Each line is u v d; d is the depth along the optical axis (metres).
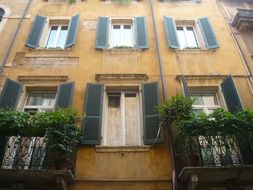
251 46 12.11
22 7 13.53
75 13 13.40
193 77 10.72
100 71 10.95
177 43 11.98
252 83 10.78
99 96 9.96
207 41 12.09
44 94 10.56
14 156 8.28
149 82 10.30
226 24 13.09
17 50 11.62
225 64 11.38
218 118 8.25
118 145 9.30
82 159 8.74
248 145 8.34
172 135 9.02
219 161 8.13
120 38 12.72
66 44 11.88
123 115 10.00
